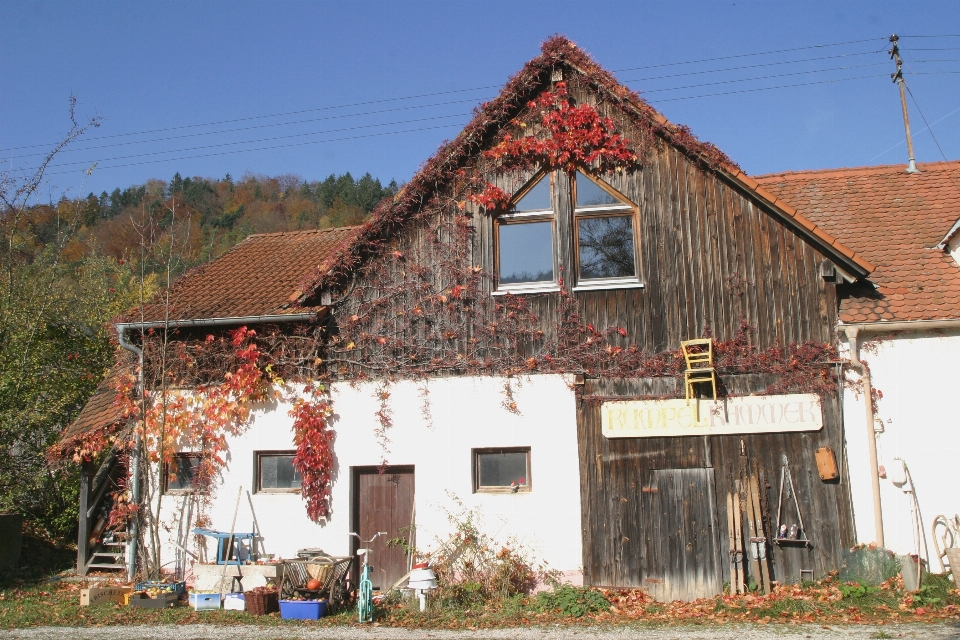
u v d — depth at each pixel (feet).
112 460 47.16
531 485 39.81
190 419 43.83
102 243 112.68
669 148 40.93
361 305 42.65
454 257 42.01
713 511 37.91
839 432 37.68
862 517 37.04
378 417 41.60
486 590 38.19
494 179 42.27
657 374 39.34
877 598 33.91
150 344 44.98
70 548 54.85
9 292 59.62
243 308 44.60
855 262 37.88
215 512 42.86
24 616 36.40
